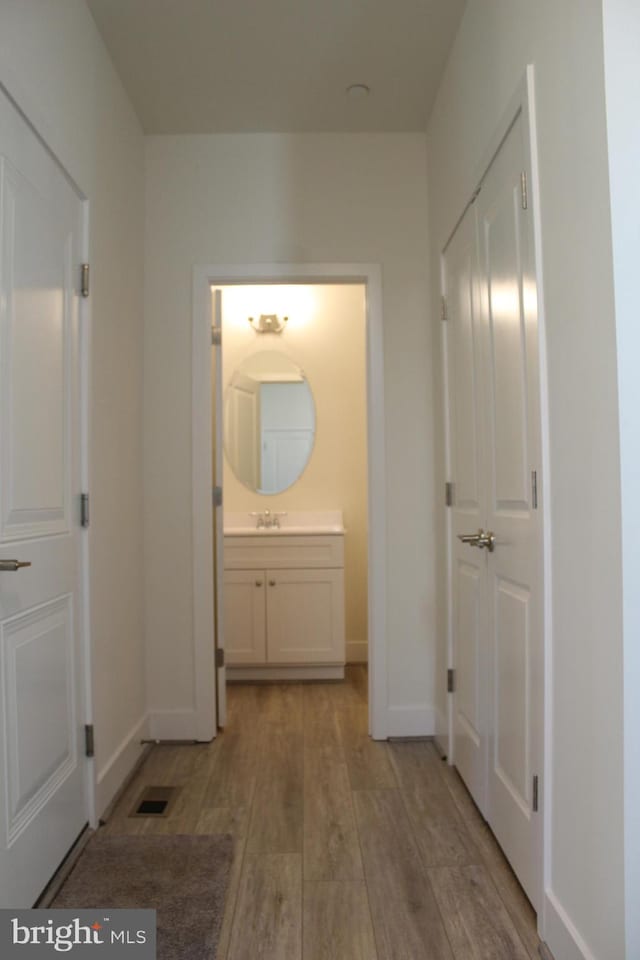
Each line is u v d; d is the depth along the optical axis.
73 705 1.82
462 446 2.24
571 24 1.23
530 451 1.52
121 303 2.35
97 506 2.03
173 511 2.68
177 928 1.46
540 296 1.42
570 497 1.29
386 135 2.76
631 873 1.07
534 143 1.44
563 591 1.33
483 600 1.97
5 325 1.42
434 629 2.68
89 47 2.02
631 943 1.06
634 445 1.08
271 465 3.95
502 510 1.78
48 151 1.68
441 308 2.51
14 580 1.44
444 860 1.76
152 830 1.93
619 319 1.09
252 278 2.72
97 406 2.05
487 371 1.89
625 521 1.08
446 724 2.45
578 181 1.22
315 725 2.84
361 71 2.36
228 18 2.08
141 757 2.49
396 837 1.88
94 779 1.93
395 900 1.58
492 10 1.76
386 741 2.65
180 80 2.38
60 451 1.76
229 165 2.74
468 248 2.09
